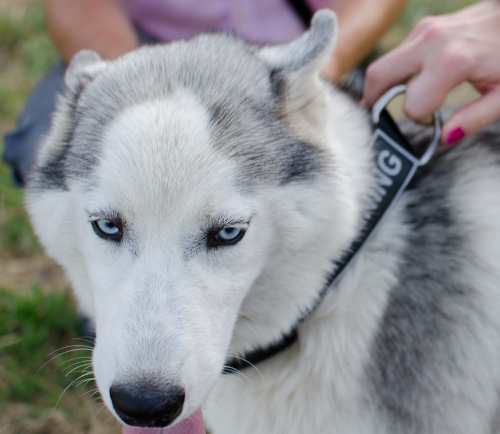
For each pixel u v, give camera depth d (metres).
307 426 0.60
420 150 0.62
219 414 0.63
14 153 0.85
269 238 0.55
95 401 0.77
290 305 0.58
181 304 0.51
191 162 0.51
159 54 0.57
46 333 0.81
